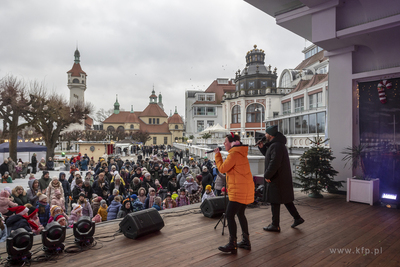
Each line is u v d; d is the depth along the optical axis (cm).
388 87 655
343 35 639
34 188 780
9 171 1555
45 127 2459
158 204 685
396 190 621
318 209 567
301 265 307
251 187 340
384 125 662
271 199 414
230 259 325
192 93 6362
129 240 395
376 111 677
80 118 2827
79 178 901
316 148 692
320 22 677
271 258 327
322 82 2517
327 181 663
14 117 1958
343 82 734
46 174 855
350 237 399
